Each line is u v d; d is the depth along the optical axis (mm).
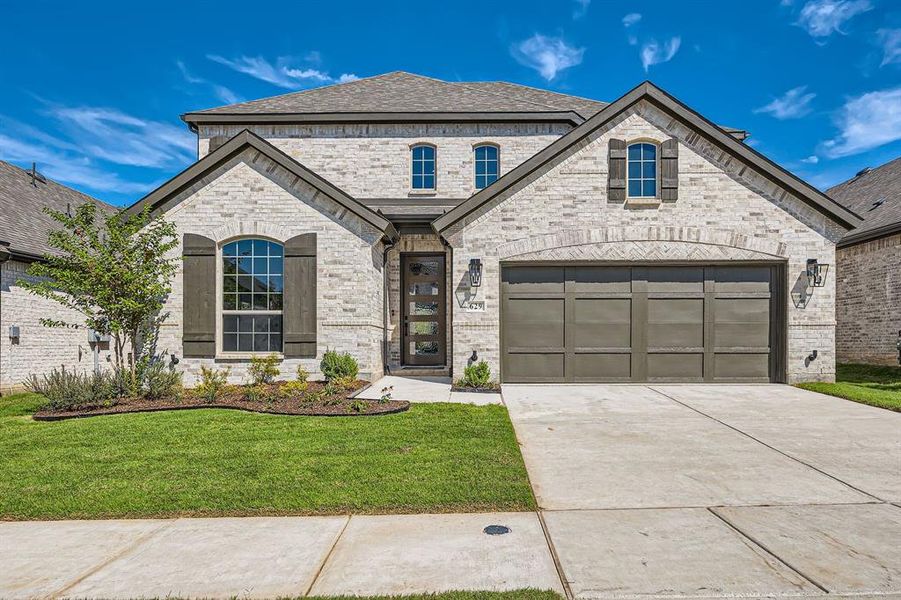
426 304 15055
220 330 12258
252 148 12227
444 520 4734
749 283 12328
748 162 11977
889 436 7570
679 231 12117
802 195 11930
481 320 12180
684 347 12352
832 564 3889
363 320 12164
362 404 8875
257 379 11594
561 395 10859
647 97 12039
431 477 5688
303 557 4055
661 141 12133
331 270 12180
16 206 15047
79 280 9656
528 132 16031
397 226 14484
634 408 9539
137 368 10625
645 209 12180
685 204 12117
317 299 12188
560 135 15984
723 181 12109
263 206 12219
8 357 12758
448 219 12102
